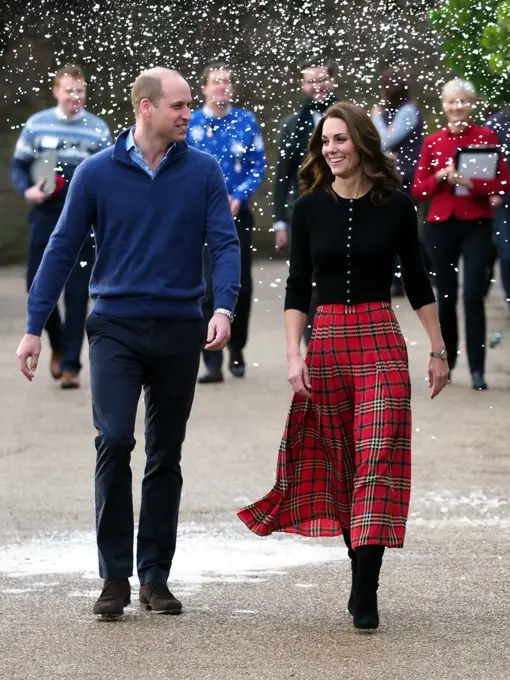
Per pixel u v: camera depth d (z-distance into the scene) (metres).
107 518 16.61
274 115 44.94
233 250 16.98
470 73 34.47
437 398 32.34
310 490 16.50
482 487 23.69
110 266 16.88
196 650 15.20
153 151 16.83
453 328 33.84
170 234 16.78
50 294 16.98
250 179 33.34
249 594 17.61
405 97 39.56
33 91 62.56
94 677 14.31
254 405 31.95
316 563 19.23
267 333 43.56
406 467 16.02
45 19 57.72
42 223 34.16
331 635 15.74
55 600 17.39
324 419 16.33
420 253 16.62
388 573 18.47
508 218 35.16
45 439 28.48
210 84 32.72
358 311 16.20
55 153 33.81
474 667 14.51
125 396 16.64
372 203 16.25
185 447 27.44
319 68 34.16
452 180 32.59
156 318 16.77
